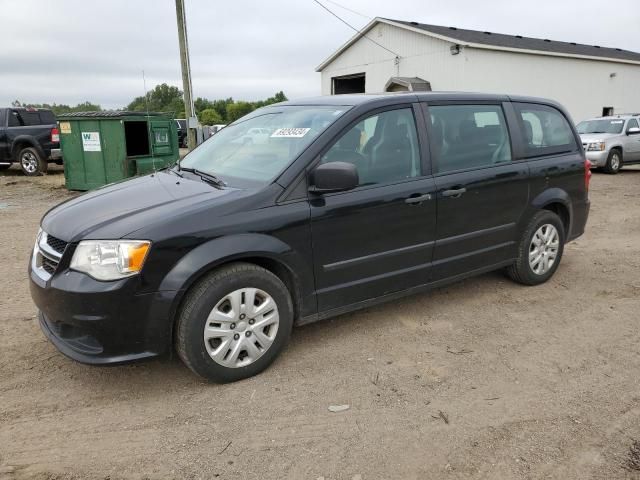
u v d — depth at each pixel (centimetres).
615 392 321
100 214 325
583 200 535
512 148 466
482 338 398
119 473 253
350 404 310
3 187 1288
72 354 308
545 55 2297
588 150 1494
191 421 294
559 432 282
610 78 2642
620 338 397
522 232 480
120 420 295
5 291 504
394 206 382
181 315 310
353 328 414
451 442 274
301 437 279
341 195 360
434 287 429
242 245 318
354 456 264
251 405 309
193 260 304
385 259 387
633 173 1539
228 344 324
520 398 315
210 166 404
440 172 413
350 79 2744
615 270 564
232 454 266
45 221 350
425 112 413
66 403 313
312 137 362
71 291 294
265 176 351
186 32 1459
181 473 253
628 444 273
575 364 357
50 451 269
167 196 342
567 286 512
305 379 338
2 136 1514
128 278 293
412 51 2264
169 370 350
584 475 251
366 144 378
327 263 359
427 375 342
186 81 1484
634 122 1563
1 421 294
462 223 428
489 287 507
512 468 255
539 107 504
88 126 1152
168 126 1218
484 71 2111
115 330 296
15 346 385
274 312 339
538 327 417
